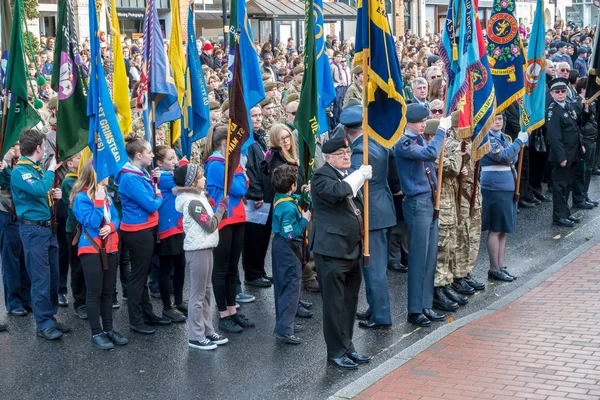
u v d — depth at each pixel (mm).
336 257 7328
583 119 13523
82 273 8930
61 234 9367
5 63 9227
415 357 7469
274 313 9094
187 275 10508
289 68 19828
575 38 27531
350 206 7391
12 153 8742
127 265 9562
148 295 8695
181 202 7906
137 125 10914
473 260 9797
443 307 9125
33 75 12977
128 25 28844
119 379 7285
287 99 10570
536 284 9695
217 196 8555
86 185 7965
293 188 8125
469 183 9555
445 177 9148
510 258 11133
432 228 8758
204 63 19812
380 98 7746
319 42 9734
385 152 8391
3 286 9820
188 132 10008
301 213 8141
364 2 7555
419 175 8602
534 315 8508
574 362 7086
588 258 10633
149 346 8117
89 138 7938
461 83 9055
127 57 18500
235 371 7438
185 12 29609
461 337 7941
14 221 8930
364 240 7508
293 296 8102
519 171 10250
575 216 13281
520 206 14023
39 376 7379
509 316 8547
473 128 9203
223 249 8375
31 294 8414
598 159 16297
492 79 10062
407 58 17562
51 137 9766
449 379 6875
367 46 7543
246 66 9039
